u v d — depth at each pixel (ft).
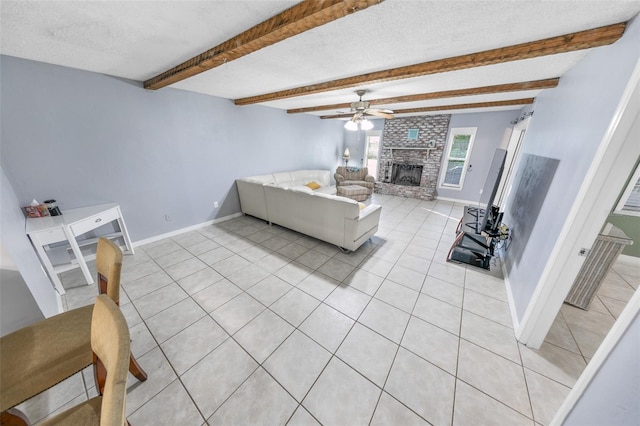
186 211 11.99
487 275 8.51
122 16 4.47
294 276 8.25
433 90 10.38
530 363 5.08
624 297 7.45
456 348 5.44
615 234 6.22
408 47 5.88
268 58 6.72
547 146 7.26
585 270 6.57
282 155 17.13
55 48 6.01
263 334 5.77
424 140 19.45
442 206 17.57
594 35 4.69
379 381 4.67
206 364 4.99
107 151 8.93
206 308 6.64
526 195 7.91
